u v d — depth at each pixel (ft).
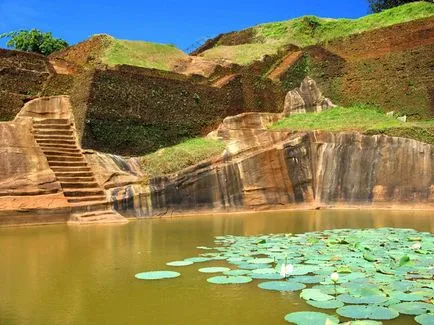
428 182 60.49
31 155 55.42
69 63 76.33
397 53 83.15
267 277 25.80
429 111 76.89
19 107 67.56
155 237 40.14
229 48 102.17
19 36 102.53
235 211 60.59
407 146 62.34
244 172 62.49
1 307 21.27
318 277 25.49
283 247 33.94
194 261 29.89
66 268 28.55
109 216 51.24
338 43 93.20
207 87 75.92
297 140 66.28
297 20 113.50
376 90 83.61
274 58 94.48
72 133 63.46
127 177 57.31
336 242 35.27
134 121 66.74
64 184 54.24
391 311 19.95
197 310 20.79
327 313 20.16
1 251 33.88
